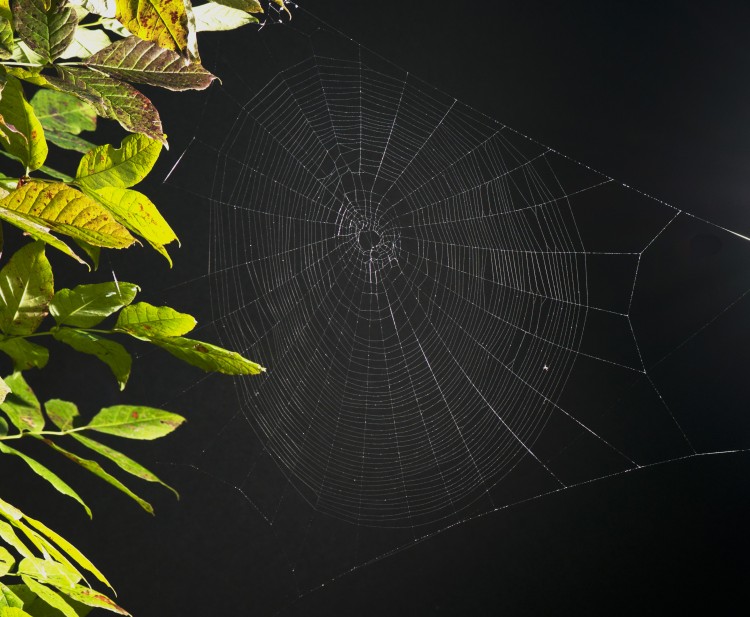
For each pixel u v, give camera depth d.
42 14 0.58
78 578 0.76
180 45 0.63
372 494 4.59
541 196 4.70
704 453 4.55
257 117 4.08
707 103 4.25
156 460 3.93
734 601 4.35
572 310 4.87
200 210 3.96
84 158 0.75
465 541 4.46
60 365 3.60
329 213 5.04
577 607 4.36
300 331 4.82
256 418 4.22
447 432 5.01
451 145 4.72
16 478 3.59
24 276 0.87
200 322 4.02
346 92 4.42
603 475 4.65
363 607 4.22
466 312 5.27
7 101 0.71
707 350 4.59
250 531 4.11
